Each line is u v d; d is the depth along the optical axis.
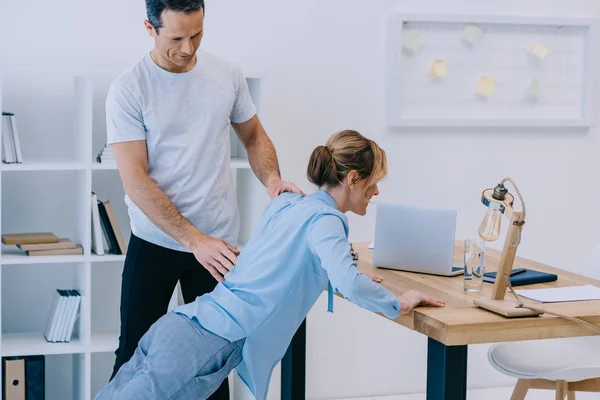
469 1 4.15
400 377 4.25
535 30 4.22
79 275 3.64
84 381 3.50
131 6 3.77
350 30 4.03
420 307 2.41
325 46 4.01
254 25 3.93
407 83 4.09
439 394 2.34
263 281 2.48
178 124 2.92
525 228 4.34
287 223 2.50
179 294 3.60
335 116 4.05
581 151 4.37
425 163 4.18
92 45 3.74
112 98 2.87
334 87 4.04
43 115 3.71
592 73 4.29
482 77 4.17
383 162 2.60
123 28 3.77
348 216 4.12
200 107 2.94
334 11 4.00
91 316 3.87
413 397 4.20
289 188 2.90
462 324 2.24
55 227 3.78
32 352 3.41
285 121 4.00
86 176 3.41
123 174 2.85
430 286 2.69
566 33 4.27
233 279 2.56
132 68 2.89
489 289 2.66
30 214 3.74
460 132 4.20
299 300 2.51
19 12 3.65
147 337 2.54
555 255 4.40
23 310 3.77
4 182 3.70
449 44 4.12
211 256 2.74
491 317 2.31
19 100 3.68
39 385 3.46
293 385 3.21
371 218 4.15
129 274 3.02
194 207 2.96
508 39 4.19
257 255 2.53
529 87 4.24
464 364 2.33
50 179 3.75
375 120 4.10
